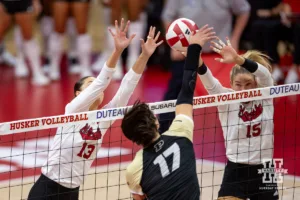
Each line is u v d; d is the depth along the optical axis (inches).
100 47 1315.2
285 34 1026.1
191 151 358.9
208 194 571.5
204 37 391.2
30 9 1053.2
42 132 775.1
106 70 418.0
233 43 783.1
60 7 1078.4
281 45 1173.1
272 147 457.1
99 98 433.7
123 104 430.0
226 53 428.8
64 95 990.4
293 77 1016.9
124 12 1159.0
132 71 426.3
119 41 418.0
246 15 775.1
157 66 1195.9
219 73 657.0
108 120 414.0
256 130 451.2
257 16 1035.3
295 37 994.1
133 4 1111.0
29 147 716.7
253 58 456.8
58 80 1098.7
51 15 1178.6
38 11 1130.0
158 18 1157.1
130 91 427.2
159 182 346.6
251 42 1051.3
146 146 358.3
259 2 1034.7
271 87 446.0
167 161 350.9
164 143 356.5
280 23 1015.6
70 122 406.6
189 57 386.6
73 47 1215.6
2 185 602.2
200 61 436.8
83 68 1123.9
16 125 398.6
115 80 1081.4
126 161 673.6
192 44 388.5
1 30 1070.4
